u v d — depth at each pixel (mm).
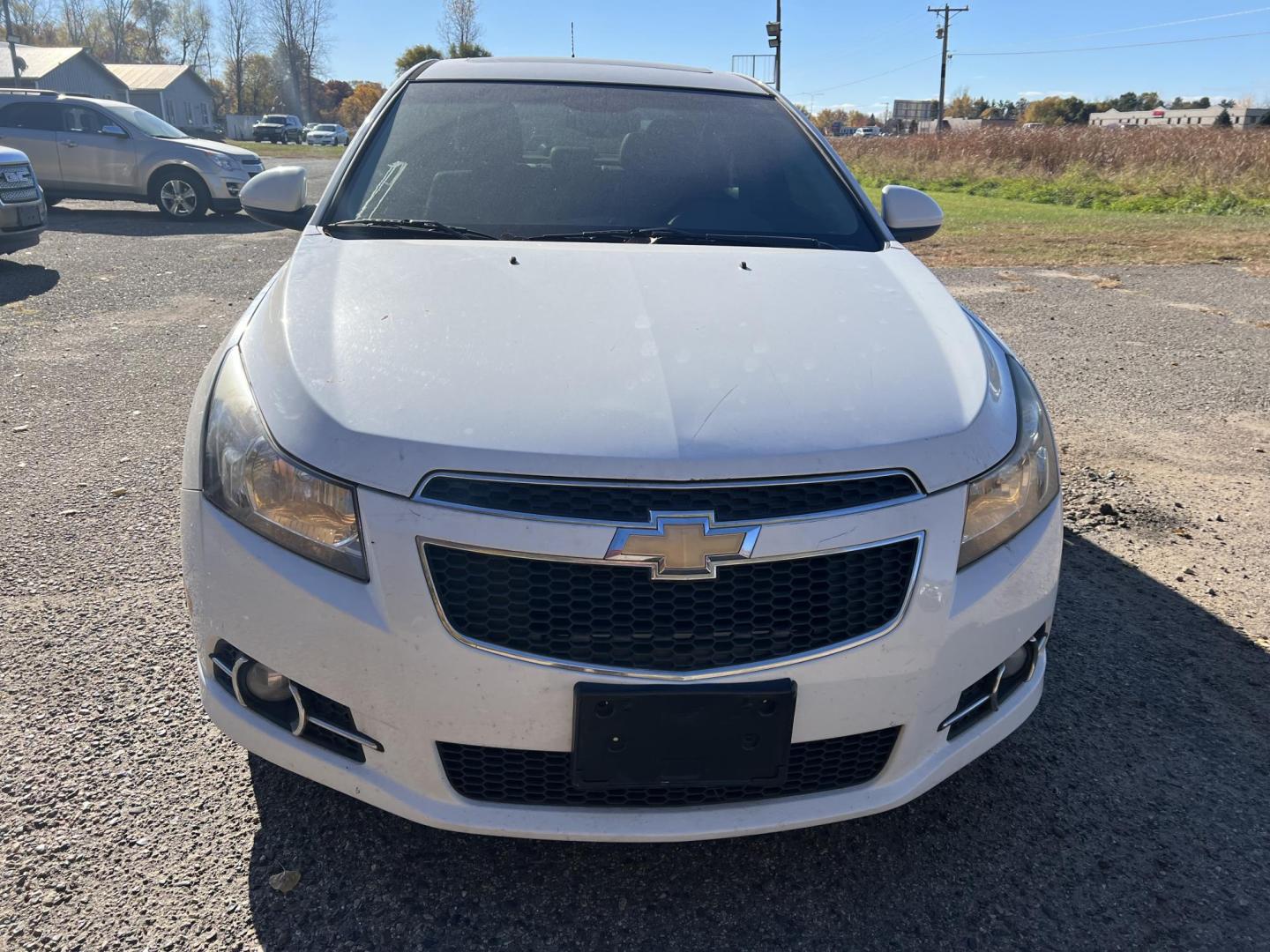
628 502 1620
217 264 9359
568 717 1639
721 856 2006
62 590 2924
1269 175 17625
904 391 1869
